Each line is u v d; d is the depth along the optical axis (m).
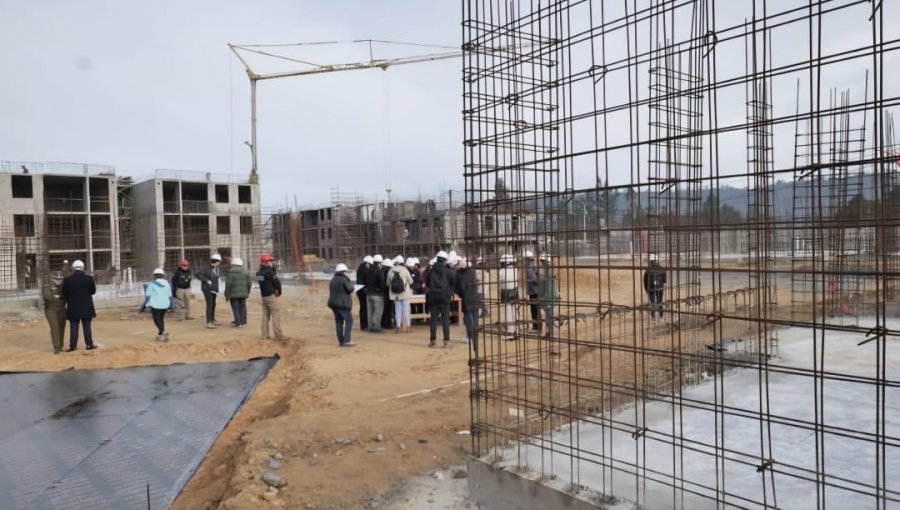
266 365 11.59
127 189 53.97
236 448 6.38
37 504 5.71
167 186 51.66
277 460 5.68
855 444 4.64
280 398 9.28
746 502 3.71
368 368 10.06
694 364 6.82
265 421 6.93
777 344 7.75
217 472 6.24
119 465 6.64
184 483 6.12
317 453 5.84
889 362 7.18
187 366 11.64
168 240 49.56
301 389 8.95
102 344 14.05
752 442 4.77
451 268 14.09
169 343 13.51
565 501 3.92
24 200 44.47
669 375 6.73
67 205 46.81
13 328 17.20
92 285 13.20
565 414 4.50
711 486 3.96
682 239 6.50
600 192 4.12
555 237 5.02
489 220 4.78
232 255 50.66
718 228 4.41
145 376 10.92
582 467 4.39
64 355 12.68
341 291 12.26
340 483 5.12
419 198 44.84
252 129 65.25
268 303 13.66
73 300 12.97
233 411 8.62
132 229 53.00
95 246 47.47
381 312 14.26
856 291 9.41
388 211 42.97
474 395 4.84
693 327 7.05
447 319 12.08
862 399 5.75
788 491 3.86
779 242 9.20
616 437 5.03
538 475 4.21
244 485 5.16
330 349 11.98
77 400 9.42
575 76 4.04
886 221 3.06
